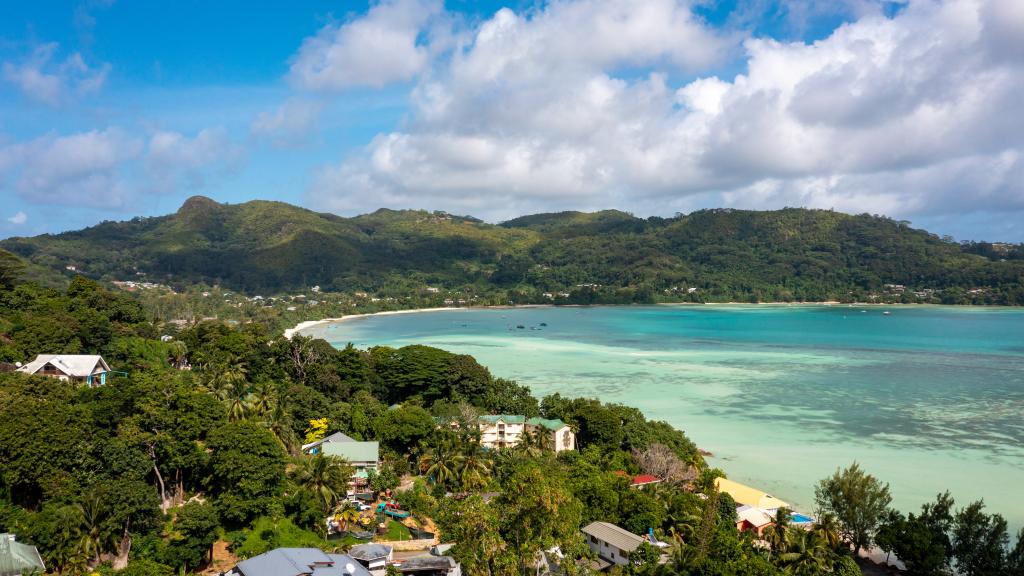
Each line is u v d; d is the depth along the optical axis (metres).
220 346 147.12
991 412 165.75
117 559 62.22
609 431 119.88
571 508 57.06
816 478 117.06
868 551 85.69
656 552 67.75
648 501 80.62
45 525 59.28
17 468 64.25
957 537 79.69
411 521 81.00
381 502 87.06
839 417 160.62
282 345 150.00
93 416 75.06
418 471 101.31
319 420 112.81
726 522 82.12
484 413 133.00
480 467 94.38
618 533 73.38
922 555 76.19
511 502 53.47
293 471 85.75
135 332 147.75
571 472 93.25
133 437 72.19
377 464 97.69
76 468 67.56
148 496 66.38
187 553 63.25
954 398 181.88
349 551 64.81
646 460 108.75
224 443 74.25
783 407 170.75
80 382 102.12
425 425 107.56
